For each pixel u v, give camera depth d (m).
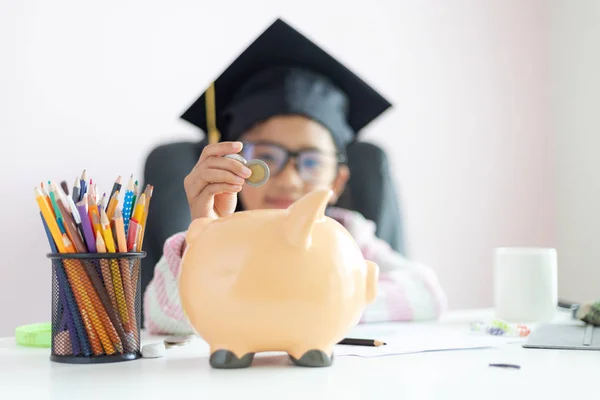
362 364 0.62
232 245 0.57
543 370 0.60
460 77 2.04
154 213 1.49
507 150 2.09
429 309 1.10
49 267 1.61
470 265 2.04
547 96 2.12
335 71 1.50
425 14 2.00
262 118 1.47
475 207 2.05
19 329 0.83
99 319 0.65
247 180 0.82
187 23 1.75
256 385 0.54
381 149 1.72
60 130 1.62
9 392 0.53
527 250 0.99
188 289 0.59
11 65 1.58
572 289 2.02
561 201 2.07
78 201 0.66
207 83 1.78
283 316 0.57
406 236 1.85
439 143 2.01
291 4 1.86
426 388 0.52
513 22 2.10
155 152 1.54
